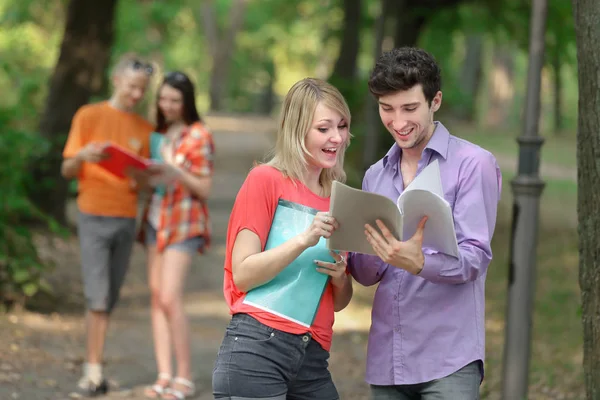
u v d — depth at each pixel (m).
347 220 4.79
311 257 5.16
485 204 5.06
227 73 80.06
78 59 17.66
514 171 33.19
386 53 5.05
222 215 22.78
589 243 5.88
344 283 5.25
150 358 10.45
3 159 12.48
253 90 88.50
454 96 28.36
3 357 9.42
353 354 11.55
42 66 23.72
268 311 5.07
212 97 77.06
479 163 5.06
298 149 5.16
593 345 5.89
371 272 5.30
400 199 4.71
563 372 10.44
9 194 12.17
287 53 79.31
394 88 4.94
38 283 12.06
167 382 8.99
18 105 16.77
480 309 5.17
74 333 11.06
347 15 26.58
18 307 11.84
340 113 5.17
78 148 8.93
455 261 4.83
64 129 17.38
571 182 30.77
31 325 11.13
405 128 5.01
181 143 8.90
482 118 81.56
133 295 14.08
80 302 12.92
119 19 28.94
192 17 73.06
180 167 8.84
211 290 14.98
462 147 5.14
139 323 12.27
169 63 46.06
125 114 9.17
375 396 5.29
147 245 9.07
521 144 8.23
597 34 5.70
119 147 8.34
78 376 9.32
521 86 86.25
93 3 17.75
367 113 21.28
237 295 5.23
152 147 9.12
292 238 4.94
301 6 52.16
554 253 18.88
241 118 68.31
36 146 13.66
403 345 5.13
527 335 8.27
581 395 9.53
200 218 8.91
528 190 8.16
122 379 9.47
